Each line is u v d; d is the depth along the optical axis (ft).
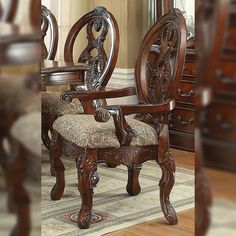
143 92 8.48
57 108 10.53
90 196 8.07
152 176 11.27
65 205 9.19
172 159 8.25
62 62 10.39
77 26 11.29
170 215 8.34
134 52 15.61
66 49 11.34
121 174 11.41
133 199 9.65
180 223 8.43
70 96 8.43
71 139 8.04
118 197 9.75
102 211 8.95
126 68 15.48
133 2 15.42
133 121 8.38
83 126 8.00
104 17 10.61
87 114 9.61
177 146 13.99
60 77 9.38
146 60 8.58
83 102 9.64
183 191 10.16
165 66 8.17
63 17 15.78
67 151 8.55
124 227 8.21
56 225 8.20
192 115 13.53
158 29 8.43
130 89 8.74
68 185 10.38
